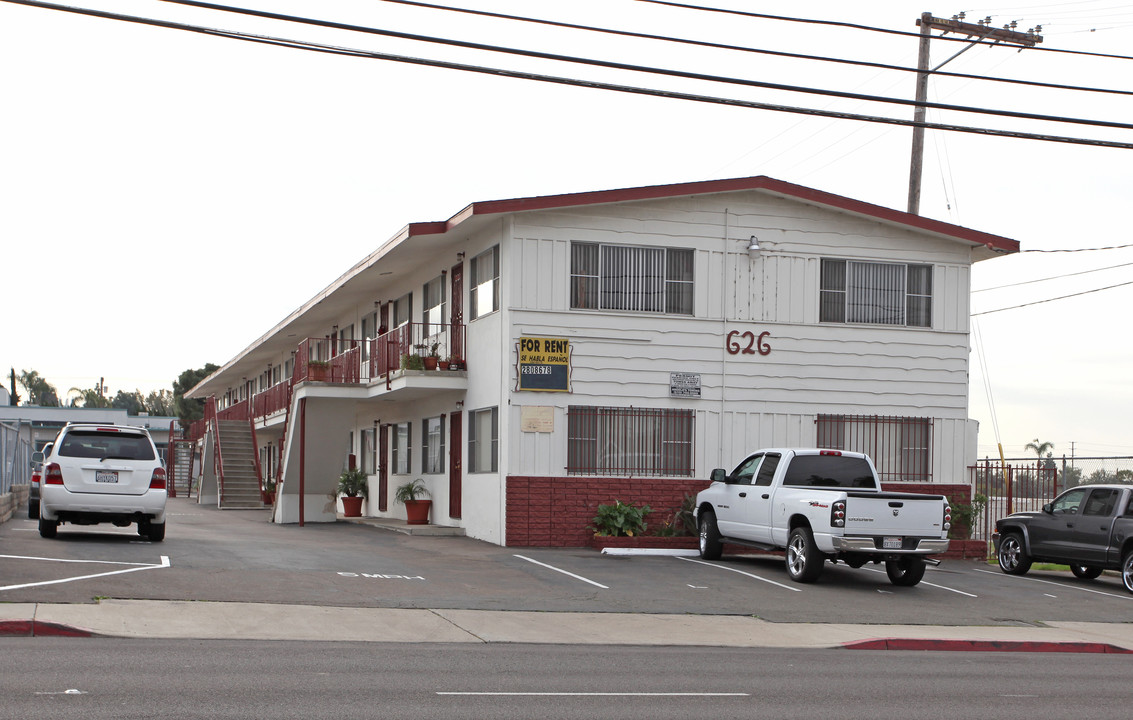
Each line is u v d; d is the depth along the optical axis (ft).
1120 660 44.47
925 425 84.23
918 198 90.79
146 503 65.82
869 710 30.19
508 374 75.97
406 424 101.76
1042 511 72.18
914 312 85.30
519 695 30.32
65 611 41.86
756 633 47.39
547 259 77.10
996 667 40.55
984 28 89.61
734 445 80.12
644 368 78.69
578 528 76.69
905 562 62.95
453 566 64.13
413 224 82.69
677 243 79.82
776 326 81.71
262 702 27.84
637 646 43.24
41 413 240.12
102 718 25.30
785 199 82.38
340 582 54.75
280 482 102.27
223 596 48.21
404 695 29.63
